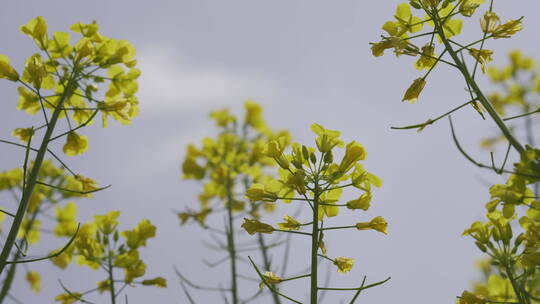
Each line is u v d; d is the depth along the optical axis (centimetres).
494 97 973
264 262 880
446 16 433
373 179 422
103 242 628
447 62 405
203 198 1014
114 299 598
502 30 404
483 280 586
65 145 547
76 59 530
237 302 836
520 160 349
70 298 620
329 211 433
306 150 429
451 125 325
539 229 397
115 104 532
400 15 445
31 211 738
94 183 525
